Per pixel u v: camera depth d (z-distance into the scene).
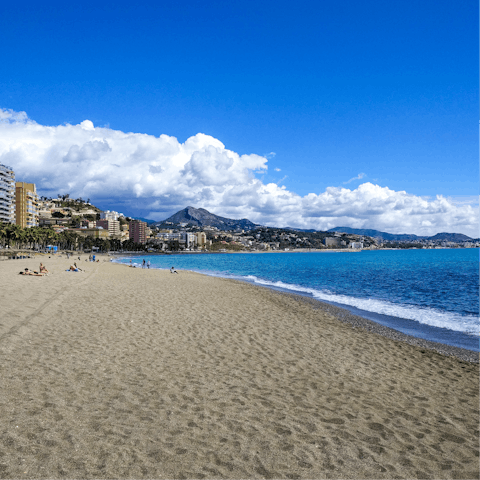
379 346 12.75
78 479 4.24
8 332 10.38
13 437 5.02
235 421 6.09
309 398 7.39
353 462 5.08
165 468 4.61
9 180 140.88
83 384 7.23
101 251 193.38
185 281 34.47
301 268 77.81
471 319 19.64
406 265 86.12
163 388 7.36
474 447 5.75
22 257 83.94
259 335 12.85
